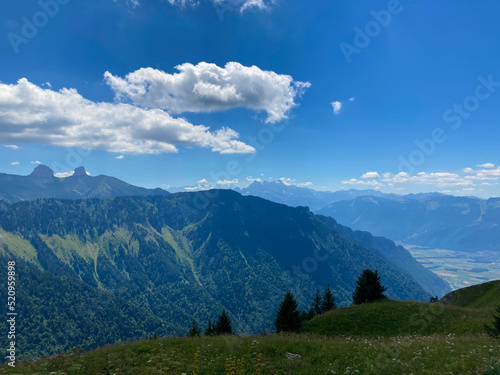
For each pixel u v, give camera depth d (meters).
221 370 16.11
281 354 19.33
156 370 16.23
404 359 17.05
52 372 16.39
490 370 13.35
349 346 20.88
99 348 22.47
